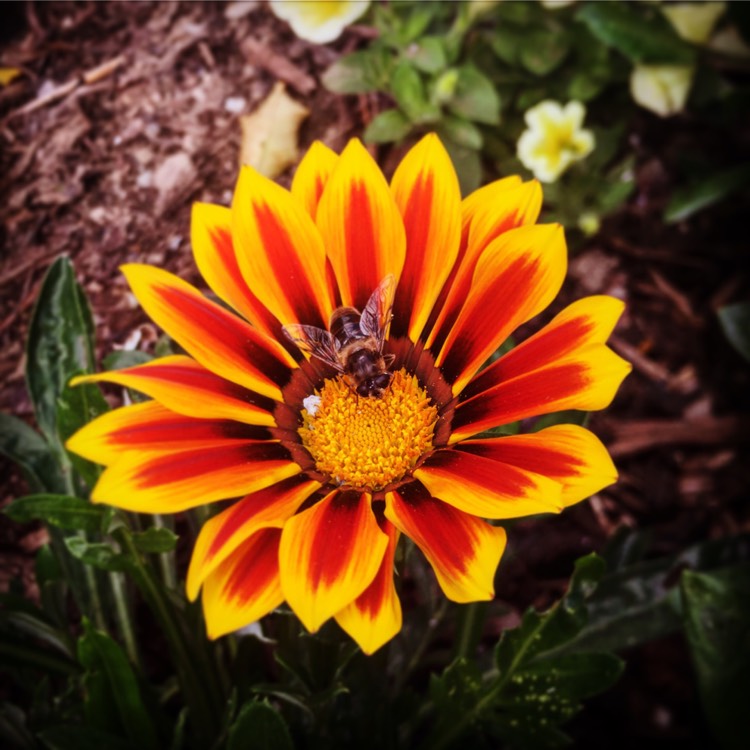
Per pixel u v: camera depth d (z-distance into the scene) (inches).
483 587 4.1
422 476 4.8
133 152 8.7
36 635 6.2
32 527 7.7
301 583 4.1
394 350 5.4
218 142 8.7
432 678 5.6
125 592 6.7
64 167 8.7
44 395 6.5
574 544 8.1
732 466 8.5
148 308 4.8
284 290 5.1
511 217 5.0
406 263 5.2
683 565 7.1
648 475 8.4
